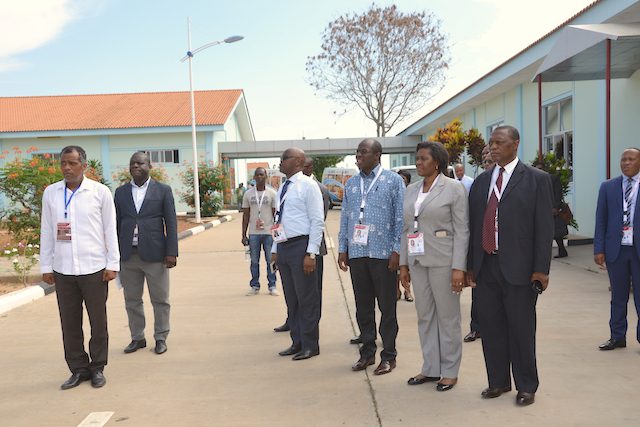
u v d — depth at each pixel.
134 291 5.64
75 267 4.59
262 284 9.24
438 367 4.44
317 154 31.91
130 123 29.00
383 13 34.88
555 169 10.99
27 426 3.92
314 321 5.30
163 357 5.43
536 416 3.81
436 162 4.32
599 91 12.34
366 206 4.74
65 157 4.57
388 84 35.97
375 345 5.01
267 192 8.34
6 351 5.73
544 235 3.83
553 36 12.98
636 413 3.83
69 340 4.68
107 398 4.41
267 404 4.19
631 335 5.68
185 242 15.62
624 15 10.41
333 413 3.98
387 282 4.72
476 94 19.31
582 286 8.11
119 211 5.62
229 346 5.77
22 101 32.94
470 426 3.69
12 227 10.91
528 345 3.97
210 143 29.28
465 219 4.20
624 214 5.14
